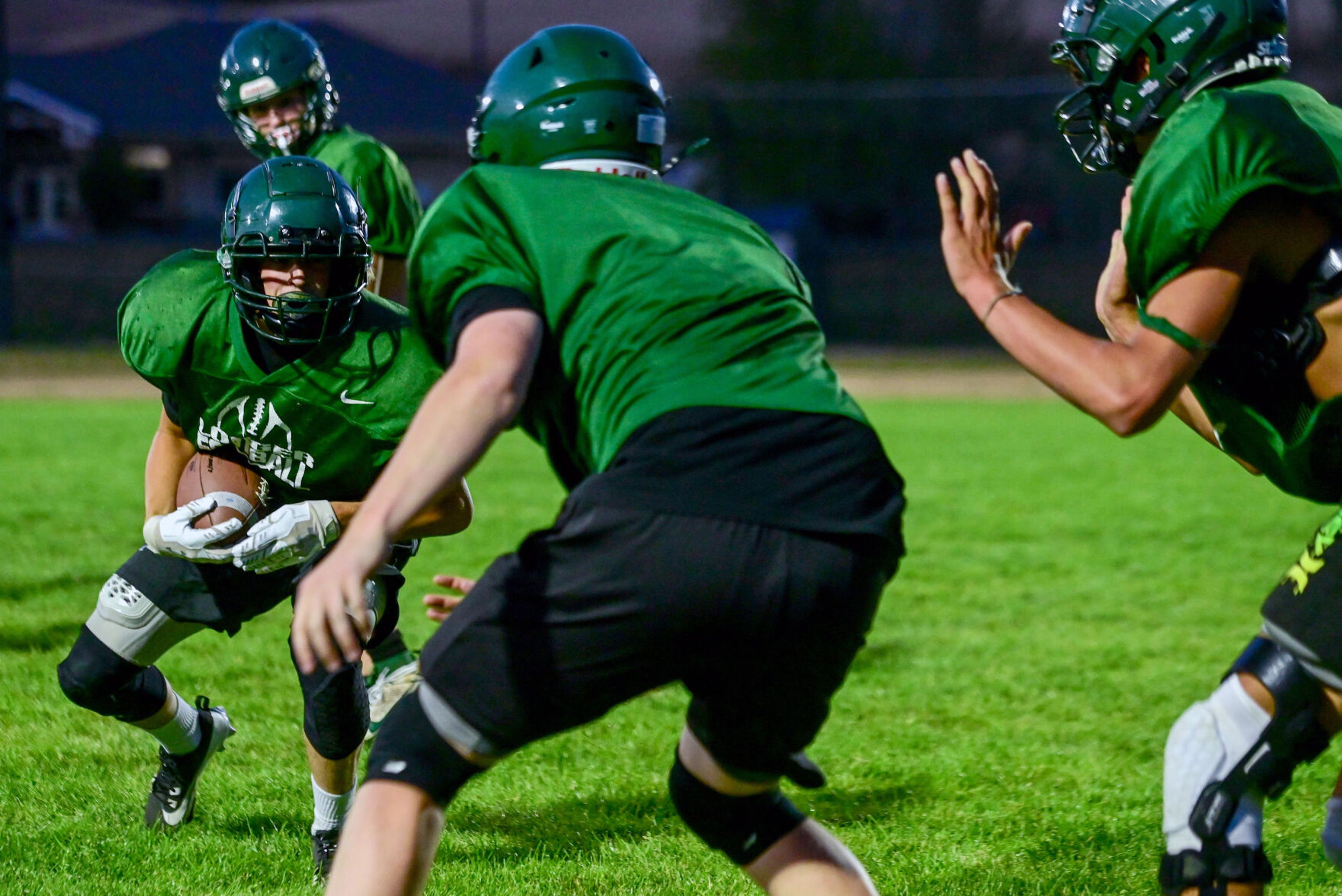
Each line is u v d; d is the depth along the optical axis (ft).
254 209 29.68
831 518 20.47
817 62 318.65
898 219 280.72
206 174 303.68
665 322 20.99
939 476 104.27
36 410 136.77
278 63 45.44
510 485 94.99
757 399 20.76
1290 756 22.89
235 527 30.19
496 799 38.06
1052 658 54.80
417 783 20.99
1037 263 239.50
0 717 43.65
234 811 36.63
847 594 20.59
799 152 280.51
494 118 23.71
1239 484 101.14
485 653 20.67
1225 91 22.53
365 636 19.84
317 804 32.35
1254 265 22.00
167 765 34.42
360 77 310.65
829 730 45.29
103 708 32.58
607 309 21.06
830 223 282.15
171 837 34.58
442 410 19.33
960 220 23.07
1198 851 22.99
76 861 32.76
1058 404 159.33
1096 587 67.82
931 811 37.60
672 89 280.31
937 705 48.47
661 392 20.67
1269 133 21.65
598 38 23.91
